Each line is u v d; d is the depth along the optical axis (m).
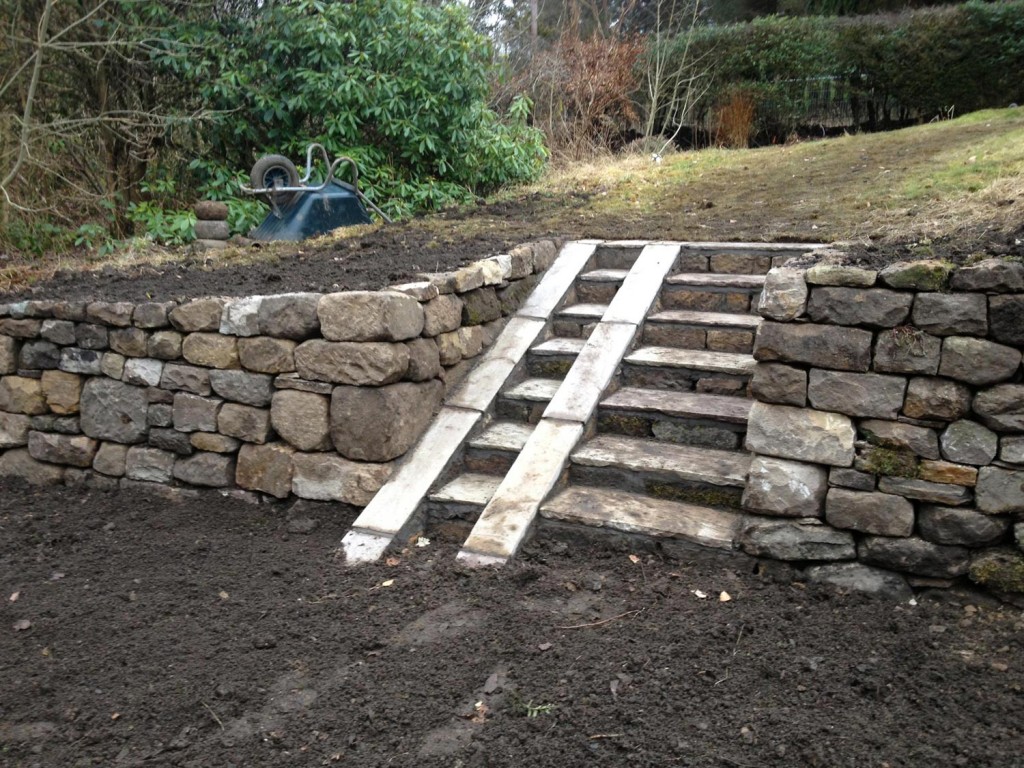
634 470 4.09
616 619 3.28
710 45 12.91
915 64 11.69
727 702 2.76
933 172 6.81
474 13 14.48
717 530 3.71
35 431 5.19
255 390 4.46
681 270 5.68
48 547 4.22
